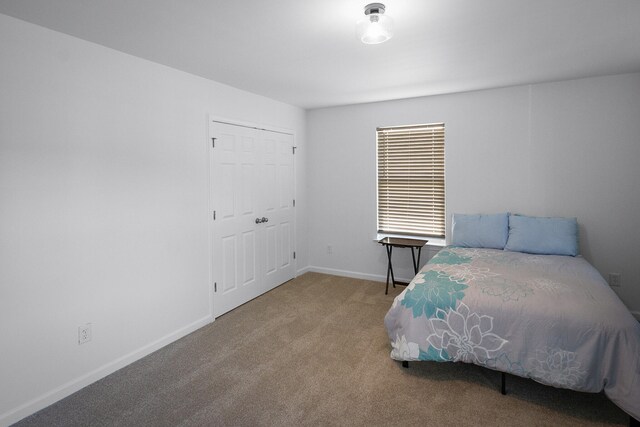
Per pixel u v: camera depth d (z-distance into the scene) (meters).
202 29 2.11
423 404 2.07
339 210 4.65
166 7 1.83
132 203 2.58
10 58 1.92
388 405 2.07
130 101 2.55
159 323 2.81
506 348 2.07
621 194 3.24
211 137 3.24
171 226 2.89
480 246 3.55
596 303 2.05
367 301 3.76
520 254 3.21
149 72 2.68
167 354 2.70
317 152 4.73
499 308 2.13
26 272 2.02
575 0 1.80
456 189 3.92
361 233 4.53
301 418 1.96
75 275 2.25
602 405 2.04
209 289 3.27
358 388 2.23
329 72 3.02
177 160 2.93
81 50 2.25
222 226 3.41
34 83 2.02
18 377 1.99
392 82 3.36
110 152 2.43
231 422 1.94
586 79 3.29
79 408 2.07
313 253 4.90
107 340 2.44
